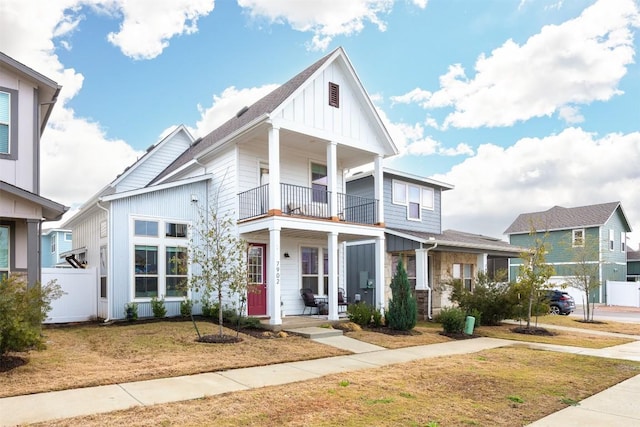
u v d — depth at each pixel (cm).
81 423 454
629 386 675
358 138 1434
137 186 1852
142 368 702
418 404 548
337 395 579
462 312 1299
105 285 1284
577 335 1309
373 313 1295
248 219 1271
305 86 1289
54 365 705
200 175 1469
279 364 787
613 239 3228
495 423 490
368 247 1853
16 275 748
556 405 565
